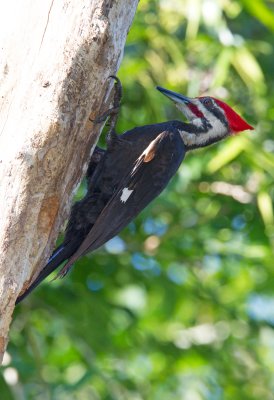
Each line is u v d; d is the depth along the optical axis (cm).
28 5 715
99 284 1343
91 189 832
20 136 693
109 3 737
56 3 717
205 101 947
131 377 1330
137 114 1359
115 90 793
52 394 1168
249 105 1362
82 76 719
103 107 754
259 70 1194
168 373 1391
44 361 1284
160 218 1390
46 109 702
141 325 1465
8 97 700
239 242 1365
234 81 1362
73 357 1384
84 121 728
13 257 686
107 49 736
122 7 748
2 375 1173
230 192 1373
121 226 812
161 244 1349
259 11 1150
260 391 1452
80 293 1292
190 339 1403
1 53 706
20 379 1182
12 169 688
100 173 835
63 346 1408
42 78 705
